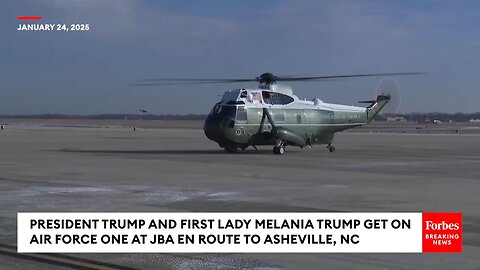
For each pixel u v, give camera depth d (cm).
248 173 2141
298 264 864
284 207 1338
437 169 2378
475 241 1002
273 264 864
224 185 1762
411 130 11906
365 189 1677
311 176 2047
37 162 2616
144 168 2330
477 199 1477
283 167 2417
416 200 1455
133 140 5309
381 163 2678
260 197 1502
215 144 4550
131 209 1305
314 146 4503
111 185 1747
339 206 1355
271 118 3356
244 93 3325
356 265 859
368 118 3884
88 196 1512
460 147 4394
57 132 7875
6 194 1542
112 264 859
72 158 2883
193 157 3017
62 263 864
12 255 908
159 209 1307
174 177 1984
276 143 3419
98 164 2517
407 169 2367
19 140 5128
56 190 1627
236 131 3256
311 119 3531
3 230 1079
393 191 1633
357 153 3528
